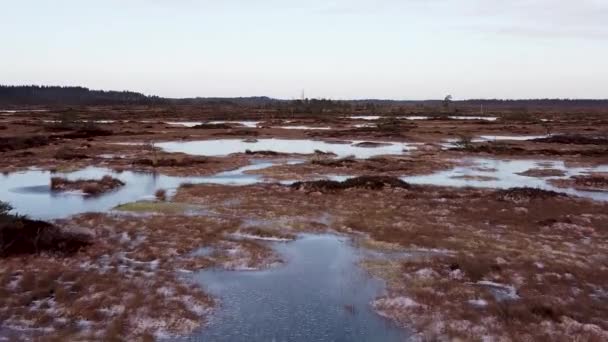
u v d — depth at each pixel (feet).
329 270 70.69
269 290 63.41
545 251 78.18
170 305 57.52
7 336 49.55
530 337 50.47
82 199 115.85
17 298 57.57
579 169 174.50
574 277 67.26
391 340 50.93
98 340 49.16
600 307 57.62
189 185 130.11
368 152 217.97
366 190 123.13
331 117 469.16
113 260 72.38
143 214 99.60
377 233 87.86
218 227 90.17
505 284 65.51
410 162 181.68
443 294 62.08
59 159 176.96
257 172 157.28
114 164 168.66
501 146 226.79
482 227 92.12
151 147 220.84
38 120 348.59
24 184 133.69
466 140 232.32
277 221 95.76
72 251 74.59
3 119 356.79
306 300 60.49
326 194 119.55
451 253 77.97
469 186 136.26
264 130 319.06
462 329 52.70
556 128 334.24
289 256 76.59
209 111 566.36
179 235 84.84
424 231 88.63
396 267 71.77
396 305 58.75
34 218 96.48
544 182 146.41
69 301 57.41
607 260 74.13
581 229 90.48
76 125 289.74
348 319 55.57
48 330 51.03
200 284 64.90
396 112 576.20
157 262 72.43
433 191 125.08
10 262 68.90
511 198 114.21
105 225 89.56
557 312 55.62
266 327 53.42
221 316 55.83
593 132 304.30
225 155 202.28
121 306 56.59
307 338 51.19
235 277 67.77
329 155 200.54
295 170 161.27
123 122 360.28
